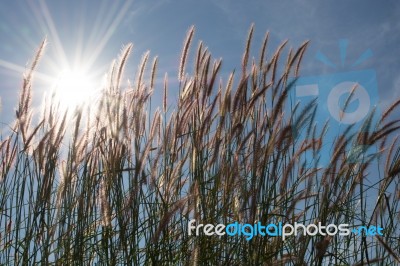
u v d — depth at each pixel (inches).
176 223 41.7
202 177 42.5
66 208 42.6
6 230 42.7
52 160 43.0
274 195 40.5
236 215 41.8
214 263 39.4
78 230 41.6
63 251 41.7
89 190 42.9
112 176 42.9
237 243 39.4
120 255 41.1
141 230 41.0
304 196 40.4
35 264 41.0
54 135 43.4
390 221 41.1
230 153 43.4
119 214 41.2
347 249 41.4
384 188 40.4
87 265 42.1
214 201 41.9
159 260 40.0
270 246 40.4
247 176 42.5
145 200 42.2
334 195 40.1
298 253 38.4
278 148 39.9
